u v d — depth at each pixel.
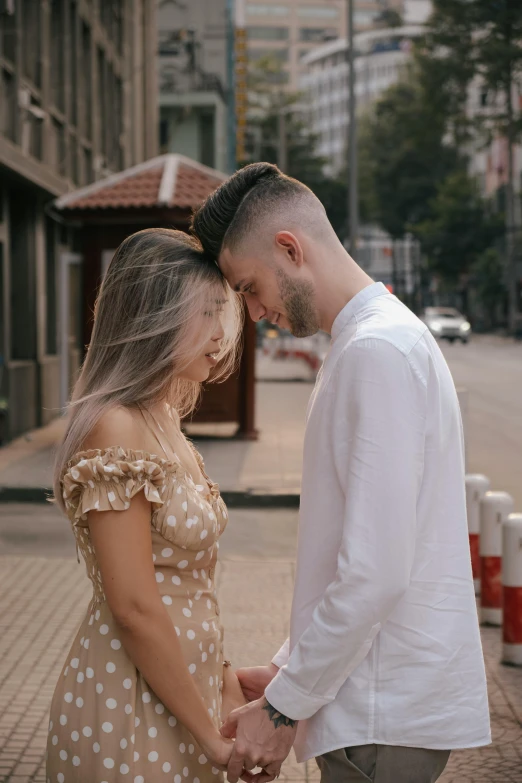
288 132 77.12
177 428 2.26
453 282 71.62
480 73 51.12
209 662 2.12
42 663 4.95
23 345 14.61
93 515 1.98
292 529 8.54
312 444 2.06
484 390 22.91
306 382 24.00
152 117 29.06
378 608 1.90
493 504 5.71
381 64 128.12
